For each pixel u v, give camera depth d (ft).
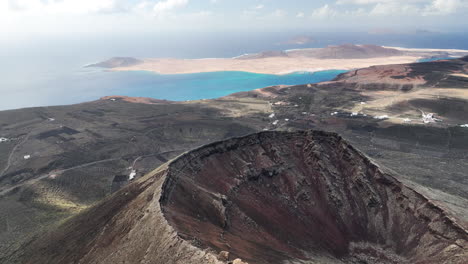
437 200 229.45
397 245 220.43
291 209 252.42
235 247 158.81
